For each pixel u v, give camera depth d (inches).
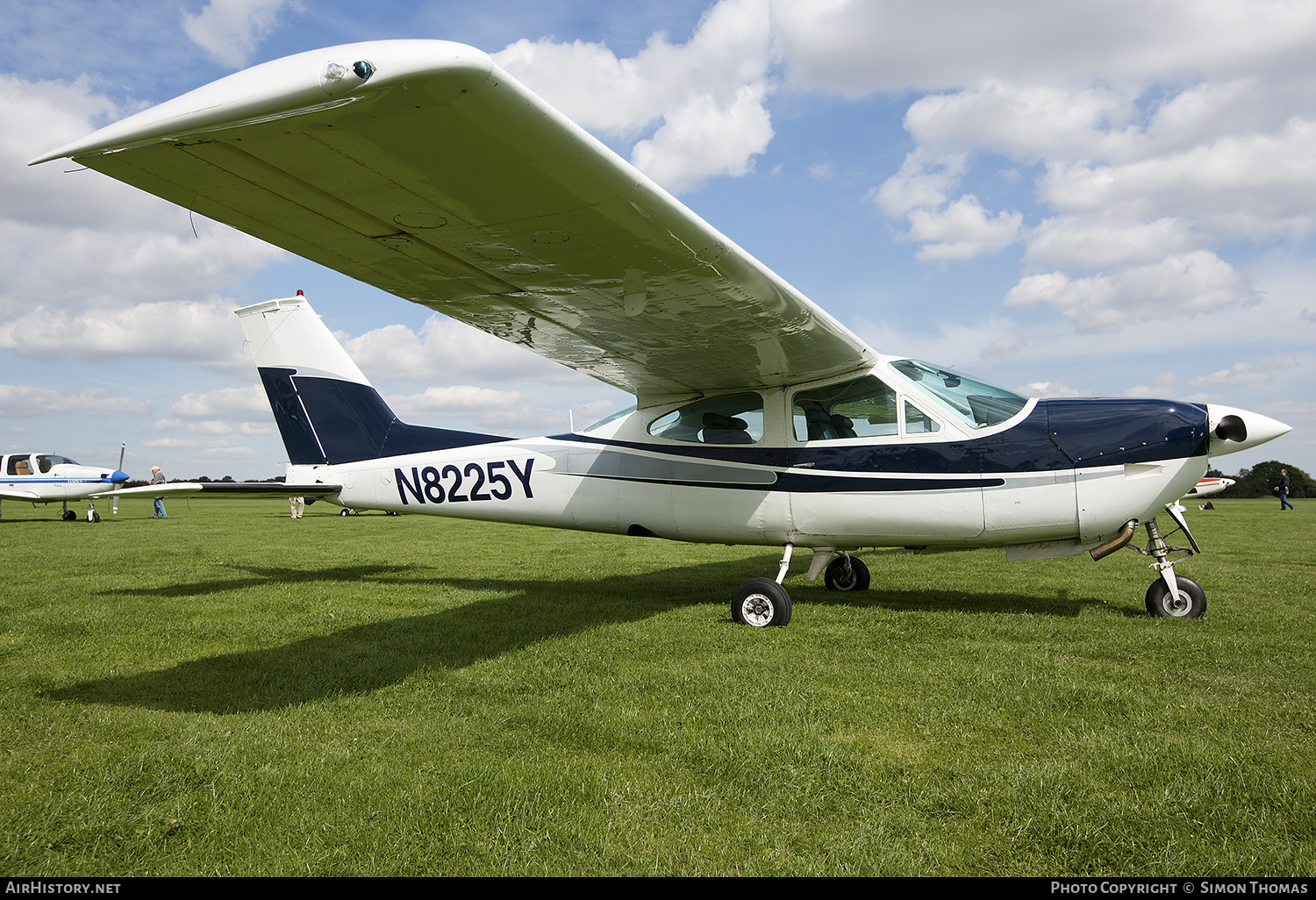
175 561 369.7
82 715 126.3
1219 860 74.6
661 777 97.2
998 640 174.7
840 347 205.5
